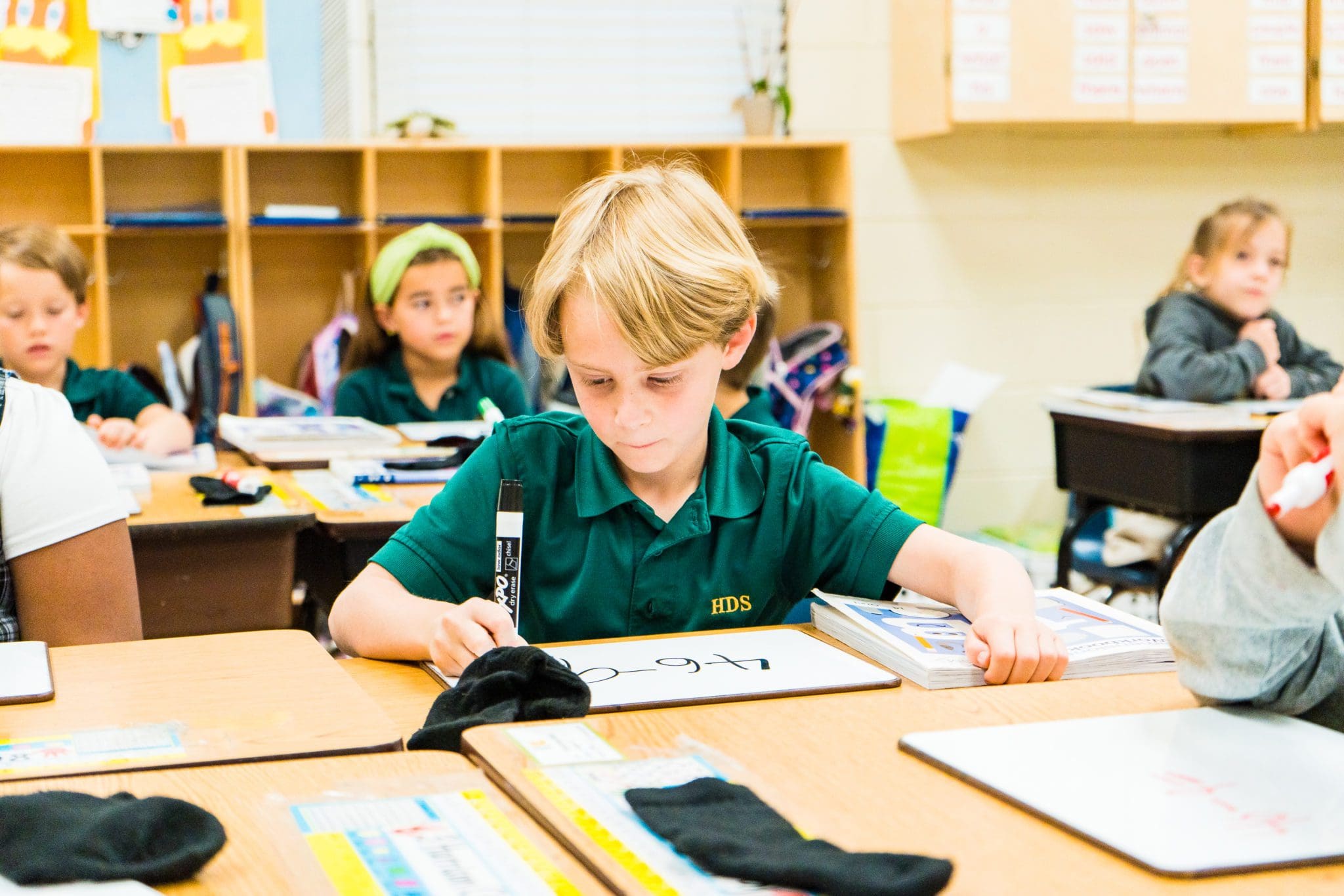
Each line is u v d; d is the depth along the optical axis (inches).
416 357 128.3
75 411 109.0
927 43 151.1
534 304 44.7
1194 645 32.9
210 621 72.7
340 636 48.3
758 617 51.8
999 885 22.8
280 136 147.8
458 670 41.4
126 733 34.3
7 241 103.9
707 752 30.2
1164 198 168.9
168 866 23.2
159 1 143.8
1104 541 124.6
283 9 146.9
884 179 161.3
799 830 25.4
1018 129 163.6
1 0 139.6
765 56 162.2
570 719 33.8
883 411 152.9
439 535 50.7
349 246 152.6
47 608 51.3
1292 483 28.1
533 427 52.2
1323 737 30.6
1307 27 152.9
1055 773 28.0
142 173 146.0
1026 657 39.8
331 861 24.0
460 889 22.7
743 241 46.6
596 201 45.0
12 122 140.6
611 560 50.3
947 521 167.2
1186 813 25.6
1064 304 167.6
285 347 152.2
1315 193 171.6
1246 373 128.3
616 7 159.5
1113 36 148.1
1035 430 168.2
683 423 44.0
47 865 22.8
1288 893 22.5
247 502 77.3
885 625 44.8
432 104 155.8
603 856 23.6
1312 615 30.6
